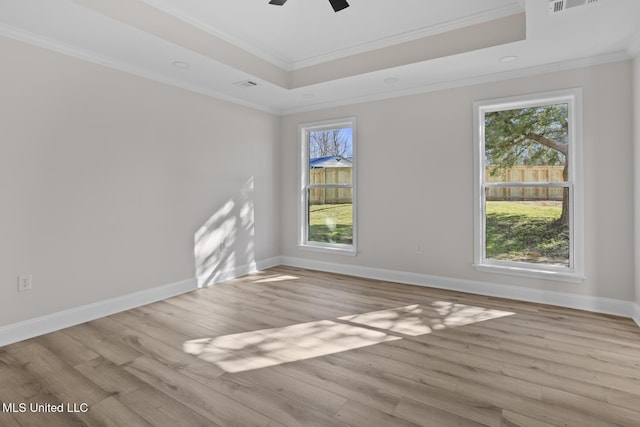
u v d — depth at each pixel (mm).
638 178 2971
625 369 2199
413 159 4215
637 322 2965
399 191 4328
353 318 3117
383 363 2291
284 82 4285
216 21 3229
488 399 1885
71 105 2957
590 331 2805
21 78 2658
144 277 3549
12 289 2641
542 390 1968
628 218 3123
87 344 2590
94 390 1982
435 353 2434
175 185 3842
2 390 1983
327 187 5043
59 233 2900
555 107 3504
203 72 3631
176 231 3861
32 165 2730
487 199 3873
